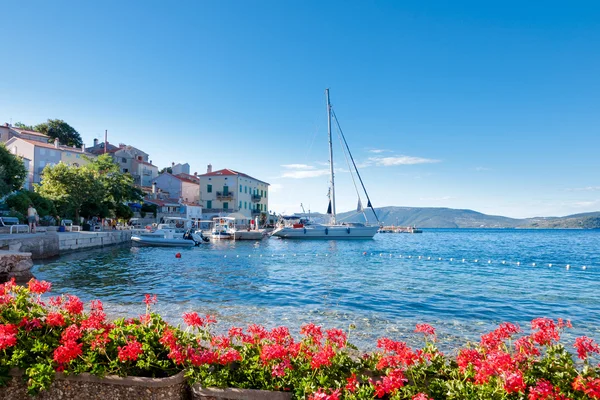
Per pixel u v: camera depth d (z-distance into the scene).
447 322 11.08
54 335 4.73
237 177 84.19
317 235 58.38
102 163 52.81
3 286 5.25
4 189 32.88
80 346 4.27
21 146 59.22
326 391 3.96
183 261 27.45
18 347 4.42
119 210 51.69
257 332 5.14
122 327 4.87
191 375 4.27
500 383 3.93
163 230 43.75
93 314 5.12
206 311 11.80
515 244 65.31
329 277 20.27
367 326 10.41
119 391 4.12
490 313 12.35
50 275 18.98
